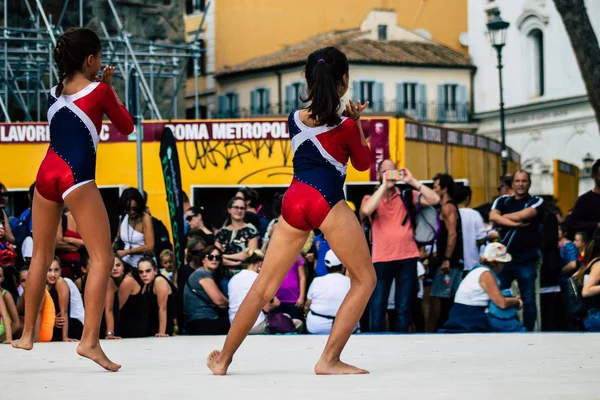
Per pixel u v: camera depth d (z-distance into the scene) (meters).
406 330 11.70
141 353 8.56
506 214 12.20
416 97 57.59
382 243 11.67
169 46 26.64
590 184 51.41
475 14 58.88
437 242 12.16
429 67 57.66
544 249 12.71
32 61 23.86
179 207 12.62
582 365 6.89
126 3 29.73
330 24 57.75
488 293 11.40
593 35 22.05
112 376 6.32
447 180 12.23
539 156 54.88
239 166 18.83
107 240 6.63
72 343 10.32
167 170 12.63
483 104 58.38
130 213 12.46
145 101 26.75
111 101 6.65
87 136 6.58
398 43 58.34
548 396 4.95
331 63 6.19
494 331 11.42
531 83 55.62
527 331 11.93
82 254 11.47
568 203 31.48
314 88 6.16
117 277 11.20
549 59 54.25
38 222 6.70
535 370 6.51
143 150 18.34
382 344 9.26
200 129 18.80
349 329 6.29
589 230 12.55
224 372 6.32
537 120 54.84
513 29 56.47
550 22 54.16
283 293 12.51
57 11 27.19
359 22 58.41
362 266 6.21
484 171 27.30
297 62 53.00
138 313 11.32
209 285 11.91
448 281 12.16
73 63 6.64
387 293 11.73
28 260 12.34
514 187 12.28
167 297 11.49
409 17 59.81
